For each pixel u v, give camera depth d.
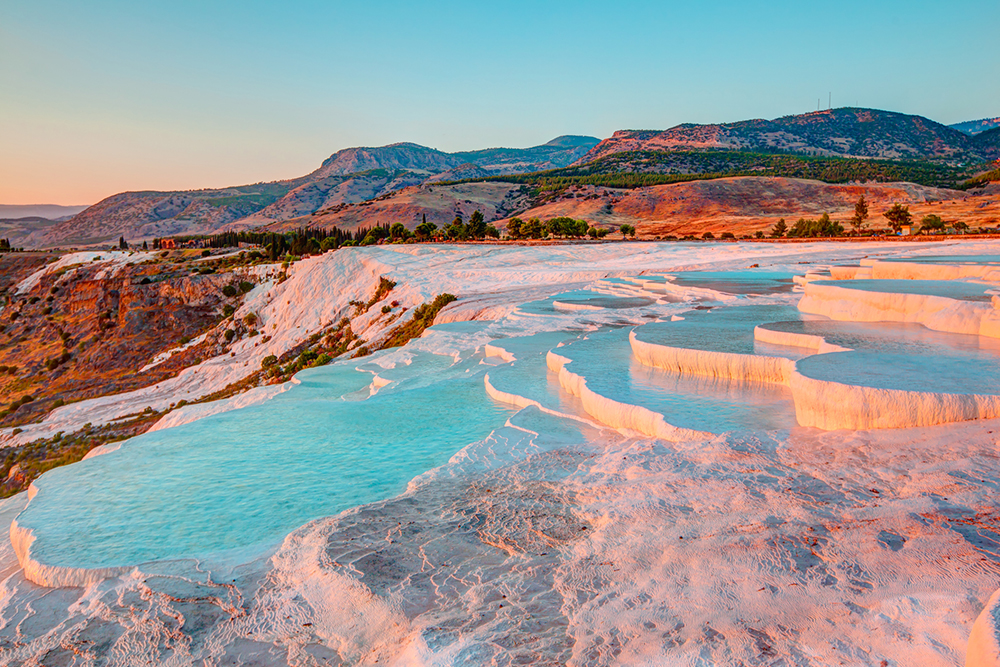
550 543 7.53
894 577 5.68
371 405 15.98
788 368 12.76
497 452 11.11
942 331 13.77
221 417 15.60
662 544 6.96
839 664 4.84
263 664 6.25
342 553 7.70
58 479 11.79
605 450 10.55
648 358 15.20
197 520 9.74
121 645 6.77
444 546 7.75
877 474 7.54
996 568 5.46
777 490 7.62
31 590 8.24
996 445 7.52
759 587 5.92
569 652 5.53
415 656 5.81
